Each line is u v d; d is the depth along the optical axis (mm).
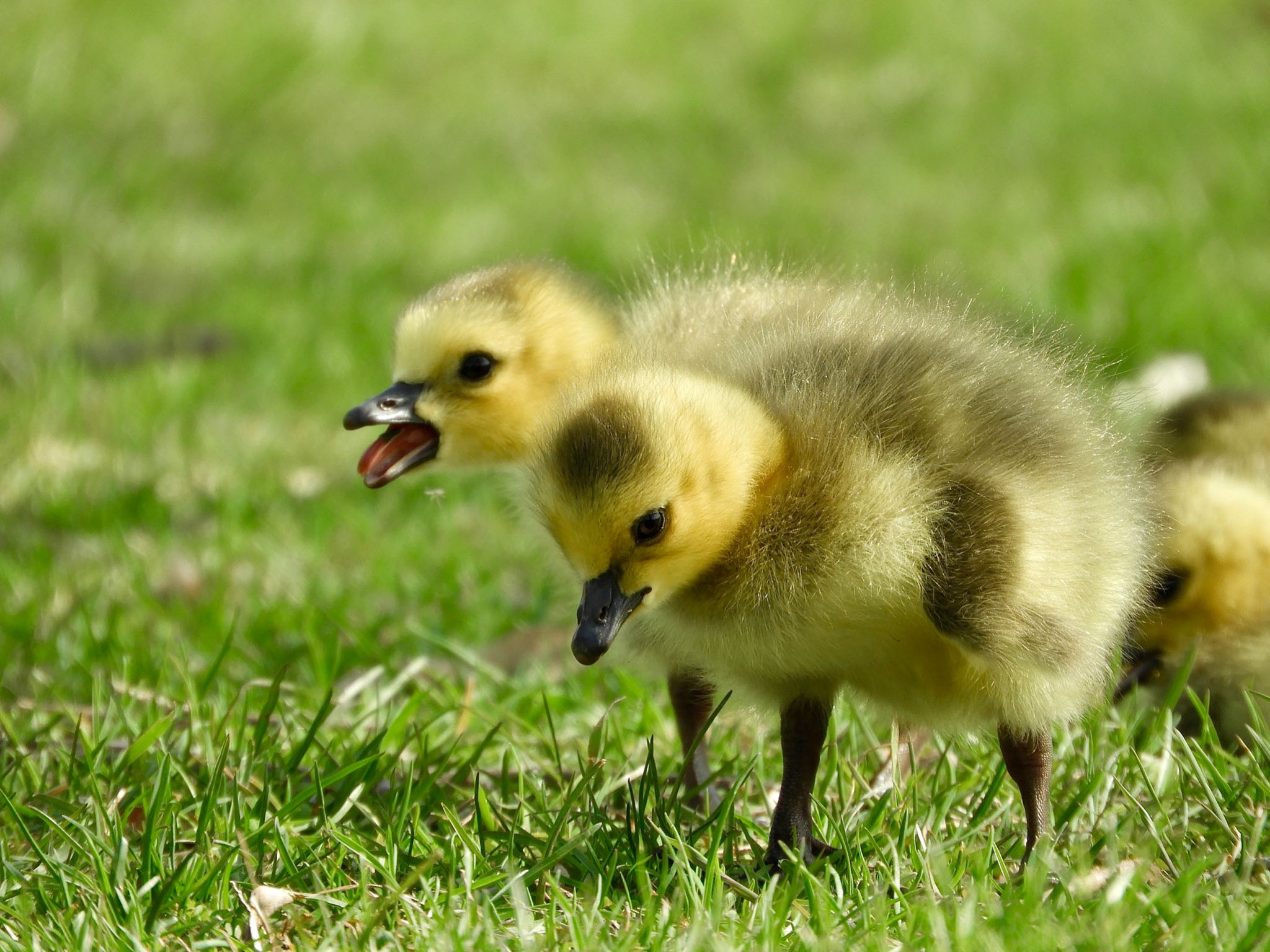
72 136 28609
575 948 6973
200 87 31078
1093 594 8094
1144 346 18172
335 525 15367
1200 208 23188
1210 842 8281
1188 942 6758
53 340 20984
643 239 24375
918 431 8109
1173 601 10289
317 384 19266
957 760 9469
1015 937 6836
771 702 8672
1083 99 29891
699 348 9227
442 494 11500
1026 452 8094
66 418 18109
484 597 13297
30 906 7648
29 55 31156
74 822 8227
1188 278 19984
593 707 10797
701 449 8039
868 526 7883
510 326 11086
